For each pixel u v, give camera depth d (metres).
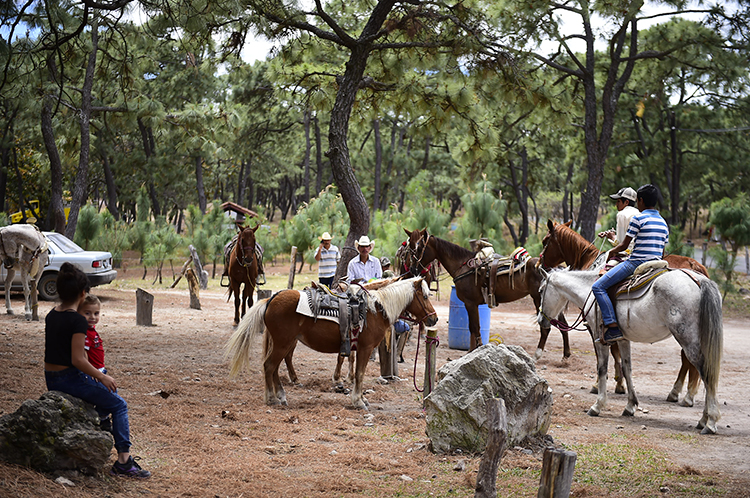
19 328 13.16
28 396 7.32
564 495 4.20
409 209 24.72
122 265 32.12
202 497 4.67
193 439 6.21
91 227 25.67
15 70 11.58
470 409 6.12
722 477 5.50
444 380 6.32
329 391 8.98
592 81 23.11
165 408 7.38
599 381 8.13
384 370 9.80
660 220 7.86
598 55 29.00
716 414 7.13
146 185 46.34
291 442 6.38
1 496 4.00
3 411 6.53
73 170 41.31
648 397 9.38
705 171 34.75
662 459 6.05
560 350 13.62
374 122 45.56
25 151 39.69
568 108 22.50
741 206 25.34
